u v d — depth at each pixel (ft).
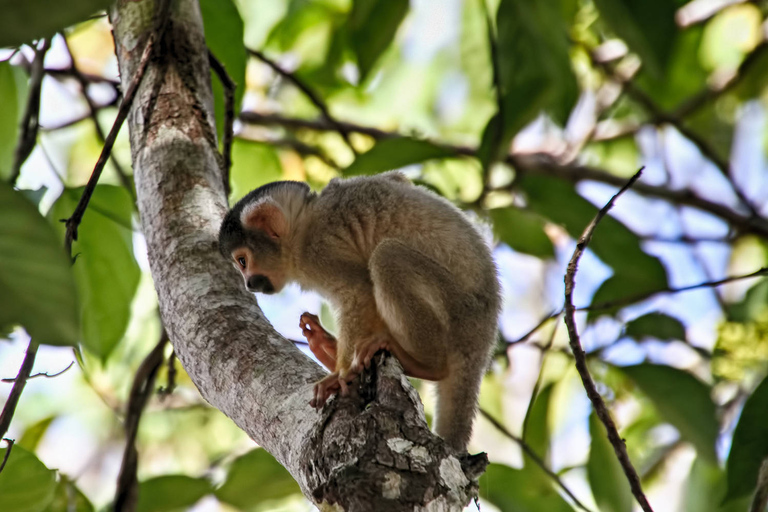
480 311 32.27
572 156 56.75
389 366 20.72
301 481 19.30
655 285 40.11
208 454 53.62
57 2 13.16
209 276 25.89
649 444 49.16
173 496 36.50
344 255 32.96
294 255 34.14
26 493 29.76
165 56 31.83
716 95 56.03
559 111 40.37
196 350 23.93
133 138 31.12
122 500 32.42
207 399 23.80
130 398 34.19
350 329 31.32
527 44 39.14
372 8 41.09
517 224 43.01
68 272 14.48
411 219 33.01
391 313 29.99
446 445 18.62
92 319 35.42
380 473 17.56
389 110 61.72
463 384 31.53
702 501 39.45
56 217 35.09
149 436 53.67
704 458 34.91
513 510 34.88
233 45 37.27
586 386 22.74
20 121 37.52
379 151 40.68
